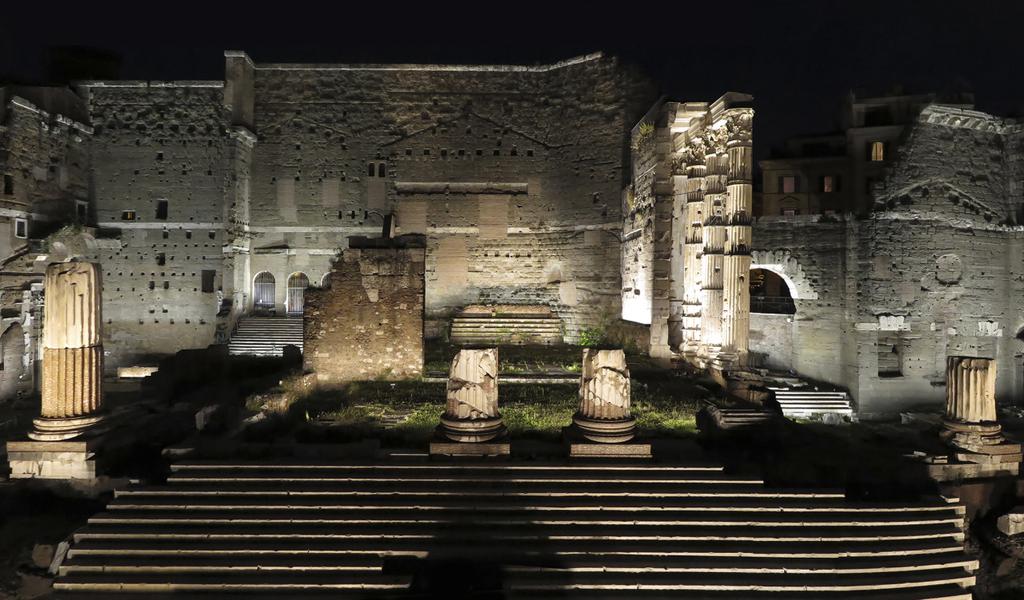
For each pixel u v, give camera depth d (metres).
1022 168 25.75
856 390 25.22
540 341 32.44
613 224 31.75
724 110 20.56
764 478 12.16
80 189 33.31
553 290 34.88
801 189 41.34
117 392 24.42
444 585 9.32
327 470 11.48
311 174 36.09
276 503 10.59
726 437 14.57
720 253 21.58
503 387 19.42
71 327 12.88
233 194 34.31
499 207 35.78
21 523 11.54
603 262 32.22
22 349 28.08
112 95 34.28
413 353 21.00
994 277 25.84
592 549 9.86
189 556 9.62
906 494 12.50
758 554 9.89
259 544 9.76
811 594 9.37
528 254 35.50
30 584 10.01
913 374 25.19
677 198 24.84
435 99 36.19
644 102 31.66
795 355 28.02
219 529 10.01
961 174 25.62
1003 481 14.02
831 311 26.58
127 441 13.22
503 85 35.94
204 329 34.19
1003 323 25.86
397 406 16.91
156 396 19.25
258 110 36.09
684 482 11.22
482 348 12.35
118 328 34.28
